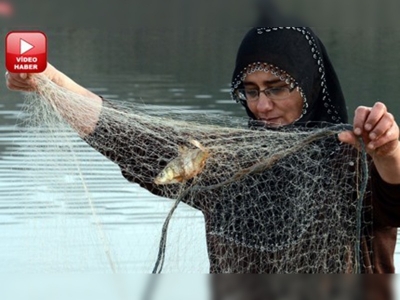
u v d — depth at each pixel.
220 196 7.68
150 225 9.93
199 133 7.90
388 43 23.36
